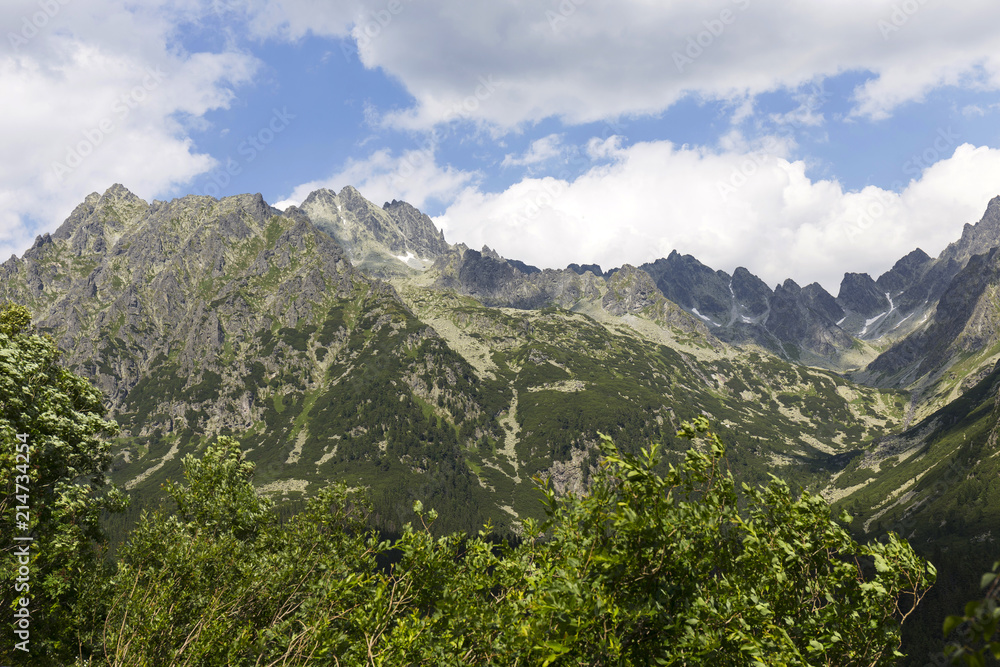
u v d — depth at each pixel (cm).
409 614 2041
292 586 2872
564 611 1503
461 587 2097
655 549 1584
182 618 2519
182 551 2673
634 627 1614
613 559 1523
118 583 2752
